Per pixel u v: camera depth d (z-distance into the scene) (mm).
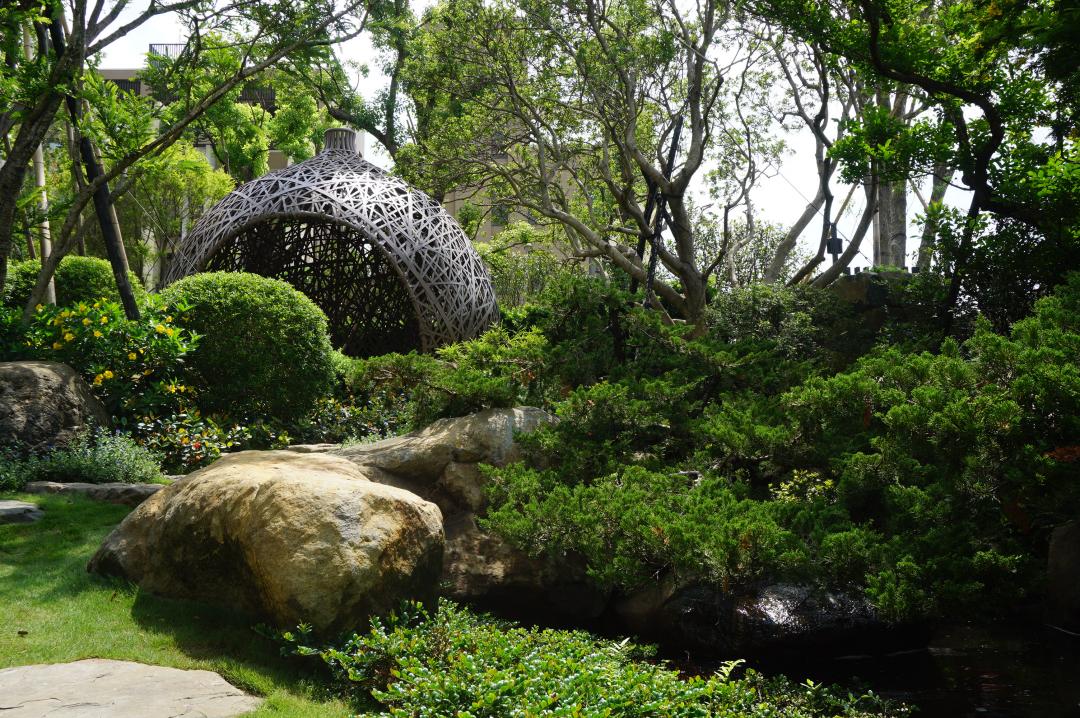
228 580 5168
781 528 5297
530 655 4359
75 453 8094
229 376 10555
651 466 6855
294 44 10836
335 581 4691
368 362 7809
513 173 18625
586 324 8766
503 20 16500
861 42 11094
